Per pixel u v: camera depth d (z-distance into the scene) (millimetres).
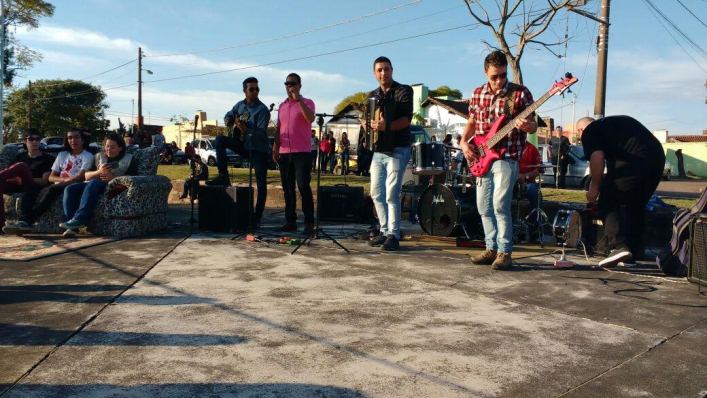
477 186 4637
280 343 2637
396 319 3049
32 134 6434
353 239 6059
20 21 31375
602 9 13781
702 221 3832
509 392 2143
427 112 27750
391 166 5293
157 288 3619
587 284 3977
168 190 6441
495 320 3066
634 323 3039
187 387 2125
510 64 16578
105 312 3076
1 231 5957
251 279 3934
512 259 5016
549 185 16609
